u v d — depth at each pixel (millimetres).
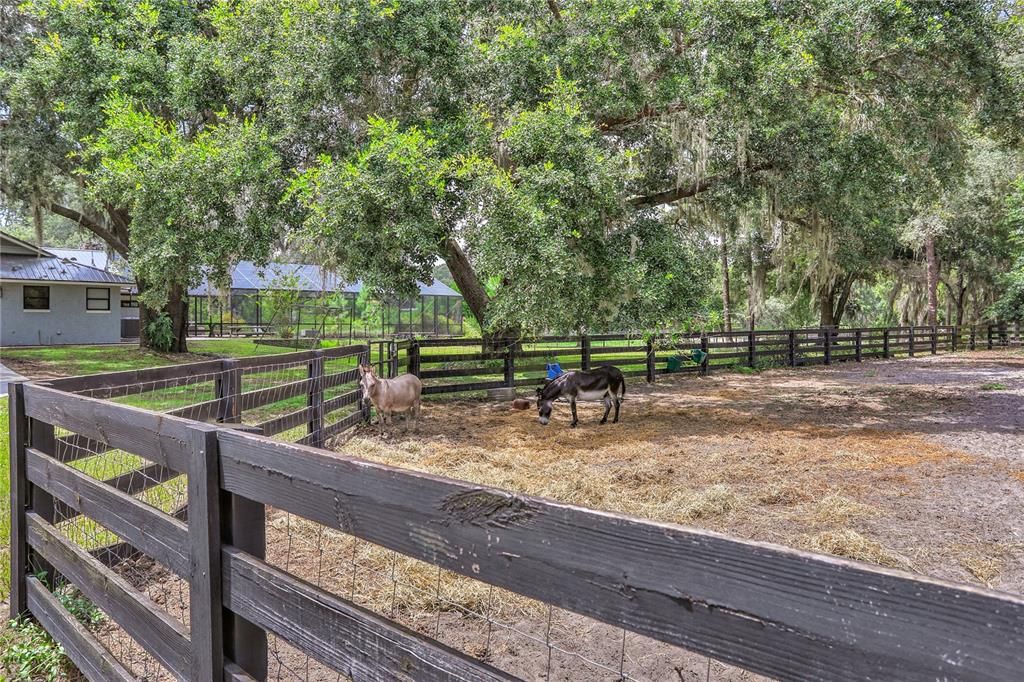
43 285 21047
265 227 9211
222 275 10328
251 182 8836
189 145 8961
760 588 751
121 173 8500
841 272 18859
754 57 8523
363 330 29219
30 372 12641
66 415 2512
